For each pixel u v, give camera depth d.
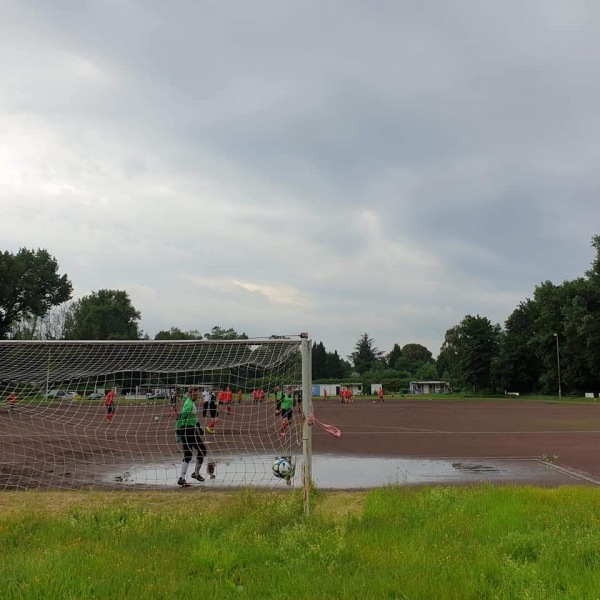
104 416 16.16
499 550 5.84
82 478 11.43
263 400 14.70
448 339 129.00
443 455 15.55
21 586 4.77
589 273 77.50
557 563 5.35
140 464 13.15
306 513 7.55
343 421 30.05
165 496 9.53
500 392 99.06
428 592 4.59
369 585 4.77
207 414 14.84
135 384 14.09
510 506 7.62
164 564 5.45
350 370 165.38
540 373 94.69
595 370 73.88
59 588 4.76
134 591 4.72
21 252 71.62
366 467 13.23
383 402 65.00
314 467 13.17
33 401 14.43
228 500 8.80
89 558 5.61
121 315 112.56
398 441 19.41
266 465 12.59
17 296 69.94
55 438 17.34
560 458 14.90
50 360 12.59
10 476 11.66
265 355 11.33
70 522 7.34
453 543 6.05
